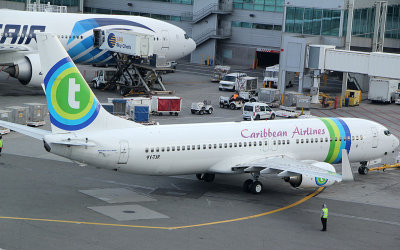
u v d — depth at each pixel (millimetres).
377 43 158500
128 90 132875
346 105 135250
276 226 58469
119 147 62656
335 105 130750
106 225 55875
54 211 59438
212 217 60281
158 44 138750
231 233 55562
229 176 78062
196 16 190375
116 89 138750
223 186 73125
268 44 189250
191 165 67375
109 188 69438
